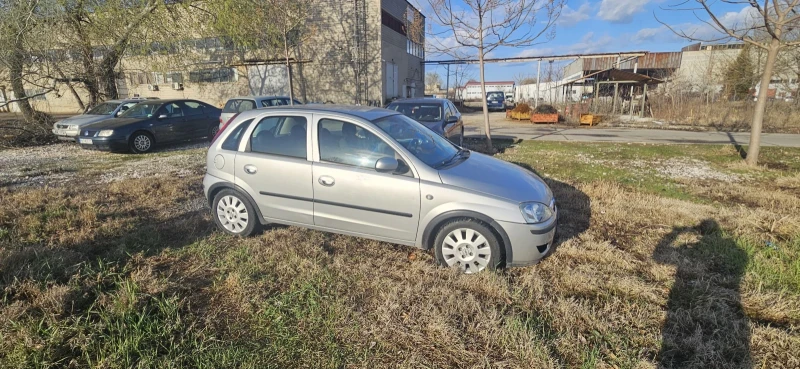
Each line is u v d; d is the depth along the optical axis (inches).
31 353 94.7
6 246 157.4
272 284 129.8
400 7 1172.5
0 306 113.7
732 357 99.2
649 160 373.4
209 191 176.1
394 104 355.6
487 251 138.6
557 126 767.1
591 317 113.6
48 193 235.3
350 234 154.6
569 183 274.4
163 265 144.6
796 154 395.5
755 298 122.7
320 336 105.4
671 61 1182.9
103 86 562.3
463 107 1472.7
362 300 122.7
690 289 130.9
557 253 157.6
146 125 407.5
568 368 95.7
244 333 106.6
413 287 128.2
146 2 516.4
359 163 148.7
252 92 1065.5
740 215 201.5
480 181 142.0
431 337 105.6
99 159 370.3
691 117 773.3
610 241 172.1
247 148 167.0
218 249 158.9
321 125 155.9
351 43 1005.8
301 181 155.9
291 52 964.6
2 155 393.1
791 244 164.7
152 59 580.7
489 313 114.7
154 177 285.7
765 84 321.7
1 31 362.9
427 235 142.6
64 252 149.3
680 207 216.1
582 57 1251.8
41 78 444.1
